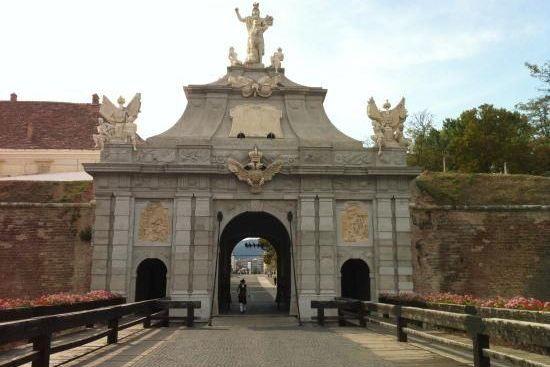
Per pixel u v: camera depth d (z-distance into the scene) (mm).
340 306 22859
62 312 16797
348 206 30125
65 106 51438
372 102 31094
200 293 28312
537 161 56219
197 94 32031
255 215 35844
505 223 32500
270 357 13625
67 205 31828
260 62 33875
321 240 29312
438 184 35500
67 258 30922
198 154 29656
